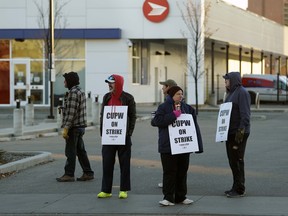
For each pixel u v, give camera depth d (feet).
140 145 58.85
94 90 120.98
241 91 32.30
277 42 208.03
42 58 120.88
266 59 231.91
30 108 80.84
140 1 119.96
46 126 78.33
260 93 145.38
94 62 120.78
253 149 55.42
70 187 36.83
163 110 30.55
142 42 131.23
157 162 46.50
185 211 29.66
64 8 119.85
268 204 30.99
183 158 30.96
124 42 120.47
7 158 46.83
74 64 121.49
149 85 134.62
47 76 120.88
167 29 119.85
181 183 31.17
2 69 122.42
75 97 37.60
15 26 120.37
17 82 122.31
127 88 121.08
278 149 55.42
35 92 121.90
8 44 122.21
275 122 91.91
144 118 95.14
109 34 119.34
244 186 33.68
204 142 61.62
